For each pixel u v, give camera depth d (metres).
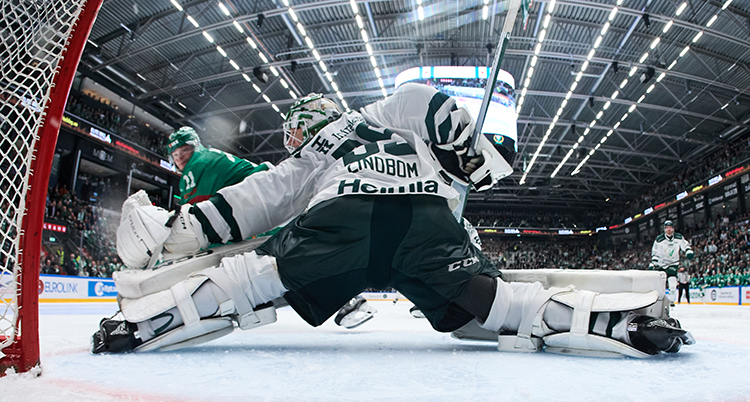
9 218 1.04
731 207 25.75
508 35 1.81
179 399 0.84
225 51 16.50
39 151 1.10
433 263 1.57
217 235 1.75
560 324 1.54
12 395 0.86
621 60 16.70
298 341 1.94
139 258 1.70
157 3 14.11
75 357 1.39
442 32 15.40
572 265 35.97
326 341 1.94
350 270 1.57
